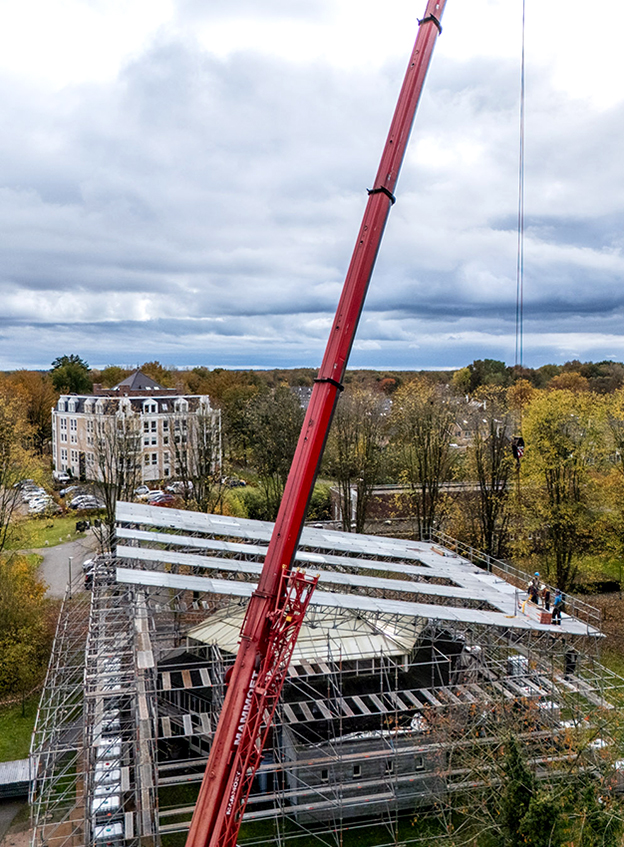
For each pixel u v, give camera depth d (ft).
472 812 99.81
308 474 65.00
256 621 62.80
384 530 251.80
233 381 481.46
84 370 505.25
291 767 104.83
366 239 67.41
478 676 120.57
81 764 115.96
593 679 115.75
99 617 119.03
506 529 214.48
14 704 136.87
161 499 278.67
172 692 120.47
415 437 233.35
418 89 69.67
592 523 189.78
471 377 447.01
